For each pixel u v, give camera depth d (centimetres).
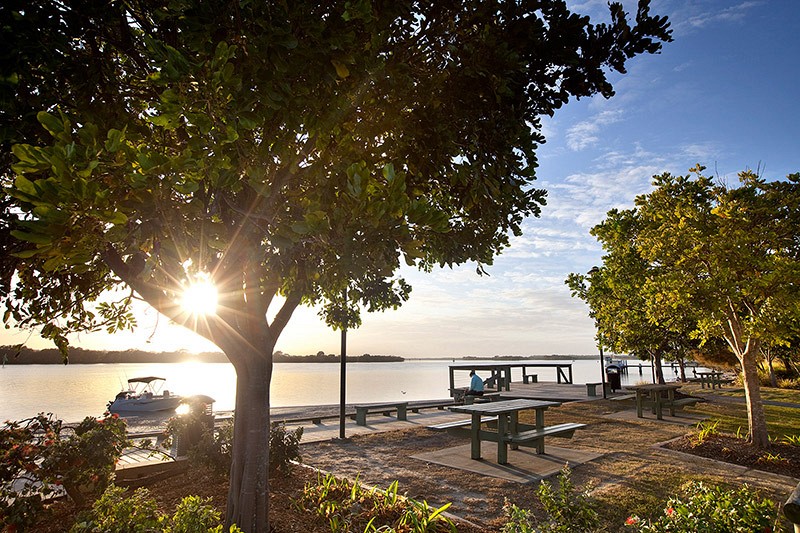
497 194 392
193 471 685
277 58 267
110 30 382
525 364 2853
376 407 1580
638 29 417
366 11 288
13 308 466
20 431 519
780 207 913
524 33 386
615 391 2242
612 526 498
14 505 456
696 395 1938
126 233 253
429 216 282
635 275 1545
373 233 288
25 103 305
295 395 3050
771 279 814
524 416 1334
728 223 898
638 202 1098
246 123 260
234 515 453
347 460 812
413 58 419
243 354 465
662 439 984
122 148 240
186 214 288
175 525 380
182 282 341
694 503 374
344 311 800
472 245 508
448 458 818
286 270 413
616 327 1641
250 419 459
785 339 852
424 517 474
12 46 277
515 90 393
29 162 209
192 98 249
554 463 772
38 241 213
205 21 260
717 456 810
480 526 497
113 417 619
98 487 562
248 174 315
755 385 902
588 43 417
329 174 359
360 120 398
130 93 377
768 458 767
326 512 495
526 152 409
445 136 375
